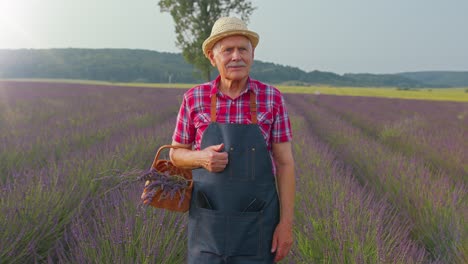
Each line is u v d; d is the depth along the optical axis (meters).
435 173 6.01
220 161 1.58
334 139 10.12
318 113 17.83
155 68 142.62
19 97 20.39
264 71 171.50
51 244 3.19
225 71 1.63
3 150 5.80
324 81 188.88
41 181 3.78
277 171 1.76
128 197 3.48
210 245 1.65
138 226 2.93
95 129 8.73
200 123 1.69
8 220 3.03
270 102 1.67
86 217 3.64
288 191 1.72
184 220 3.14
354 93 53.88
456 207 4.02
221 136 1.63
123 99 21.95
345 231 2.92
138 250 2.63
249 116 1.65
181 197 1.72
